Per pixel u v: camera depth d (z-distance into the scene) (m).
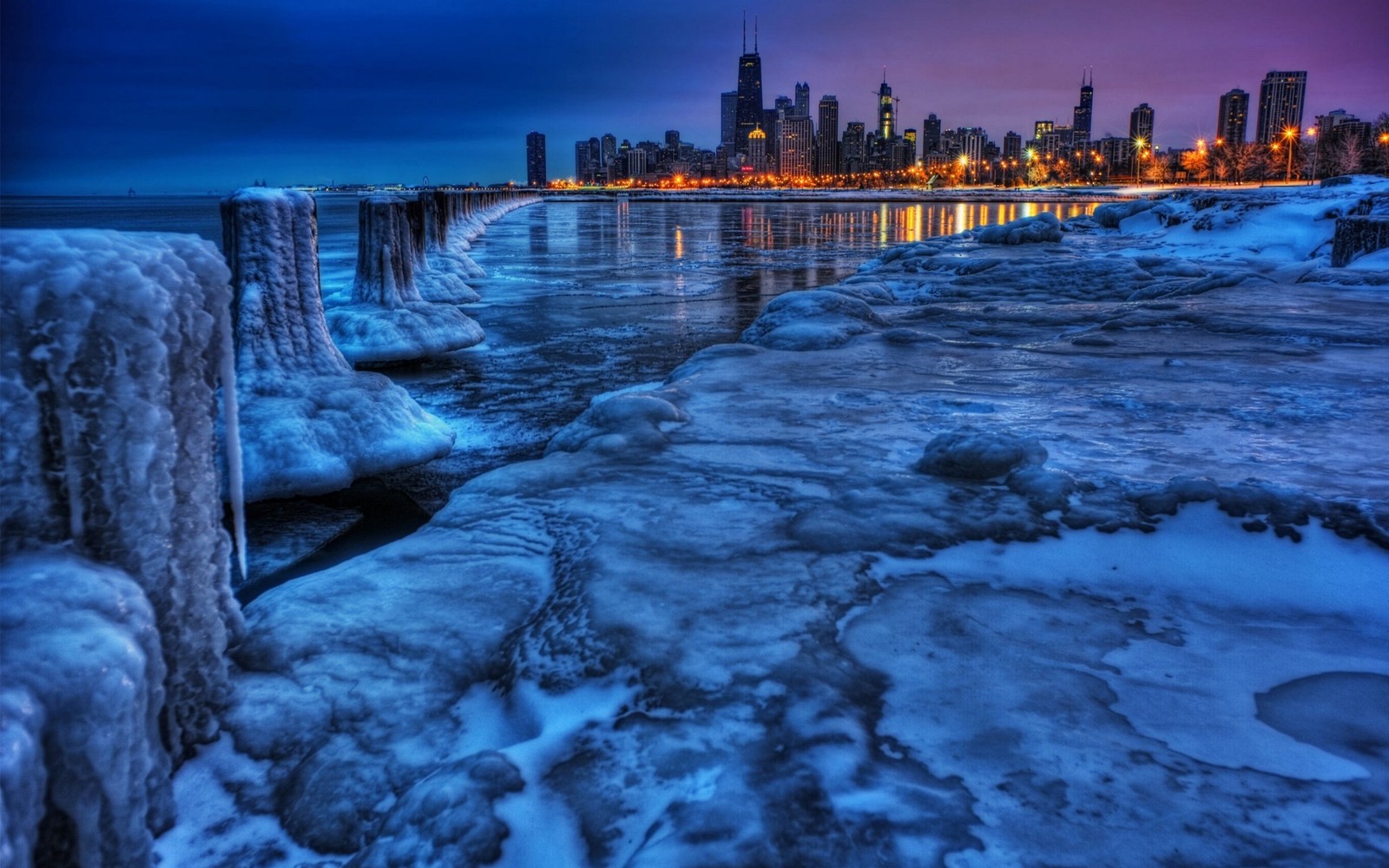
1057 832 1.60
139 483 1.83
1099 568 2.93
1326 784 1.77
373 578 2.88
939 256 15.91
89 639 1.50
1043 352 7.24
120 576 1.73
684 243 28.34
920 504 3.42
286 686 2.23
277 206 5.10
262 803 1.90
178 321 1.92
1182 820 1.64
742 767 1.80
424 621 2.60
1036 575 2.87
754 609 2.55
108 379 1.75
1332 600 2.71
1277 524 3.06
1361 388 5.55
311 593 2.73
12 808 1.31
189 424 2.00
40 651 1.44
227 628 2.28
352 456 4.93
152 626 1.73
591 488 3.75
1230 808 1.68
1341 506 3.14
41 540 1.70
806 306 8.73
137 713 1.57
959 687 2.16
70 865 1.47
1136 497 3.35
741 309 12.77
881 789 1.72
